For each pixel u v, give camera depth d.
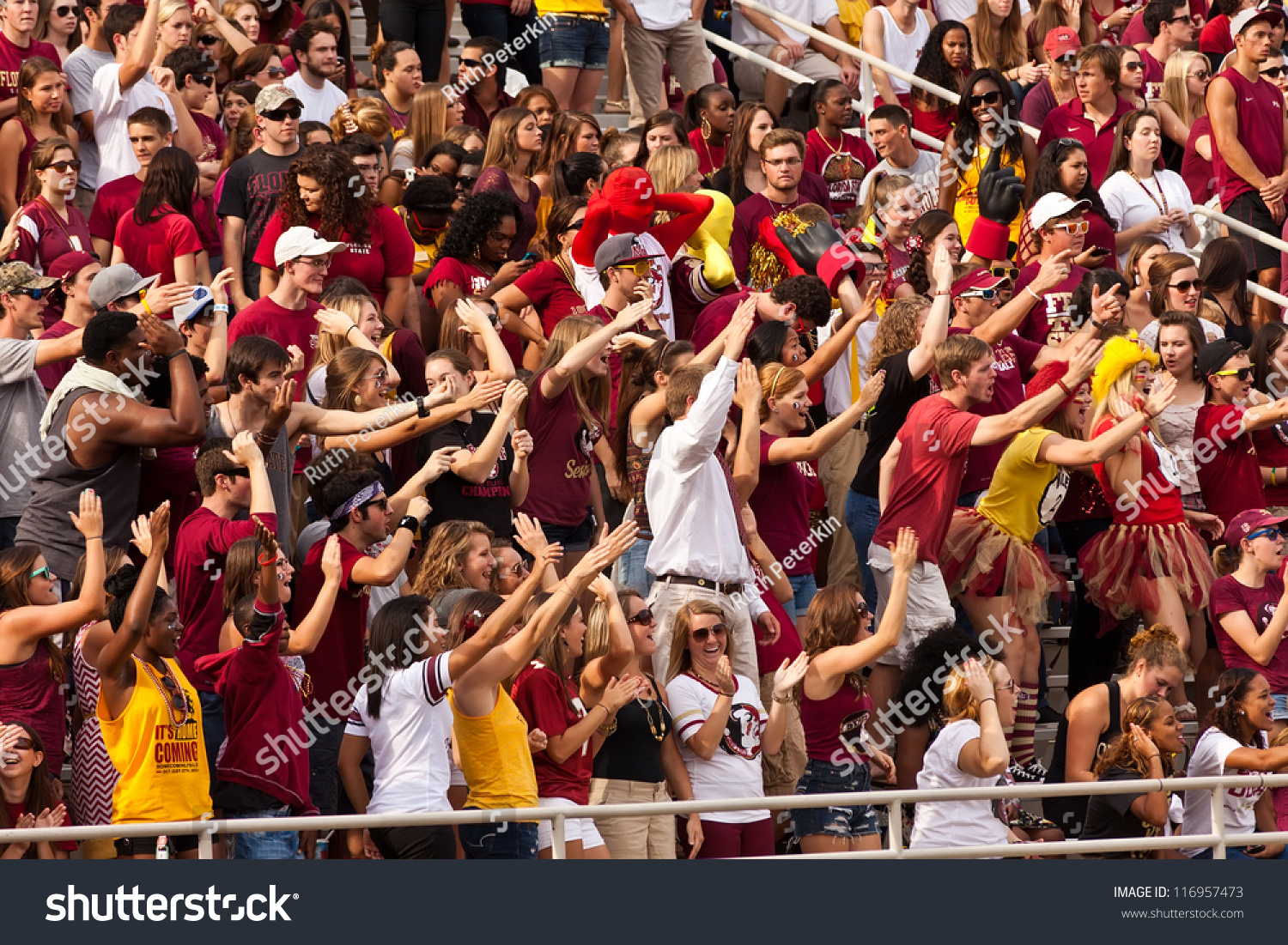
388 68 42.56
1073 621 31.19
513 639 21.95
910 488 27.67
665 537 26.16
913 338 30.41
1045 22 47.72
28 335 28.36
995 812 25.16
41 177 32.97
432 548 24.81
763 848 25.16
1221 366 32.44
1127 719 26.27
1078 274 34.47
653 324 31.56
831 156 41.22
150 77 37.75
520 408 28.66
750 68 48.09
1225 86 41.75
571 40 44.03
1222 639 29.62
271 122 34.28
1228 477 32.56
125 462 24.22
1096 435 29.95
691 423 25.31
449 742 23.16
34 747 21.03
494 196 33.97
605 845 24.12
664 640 26.00
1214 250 37.38
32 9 37.38
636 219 32.25
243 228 34.41
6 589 22.16
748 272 37.03
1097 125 40.47
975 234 35.88
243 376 25.06
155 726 21.25
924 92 43.03
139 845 21.17
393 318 33.97
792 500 29.12
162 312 23.55
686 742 24.67
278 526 24.73
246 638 21.56
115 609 21.52
